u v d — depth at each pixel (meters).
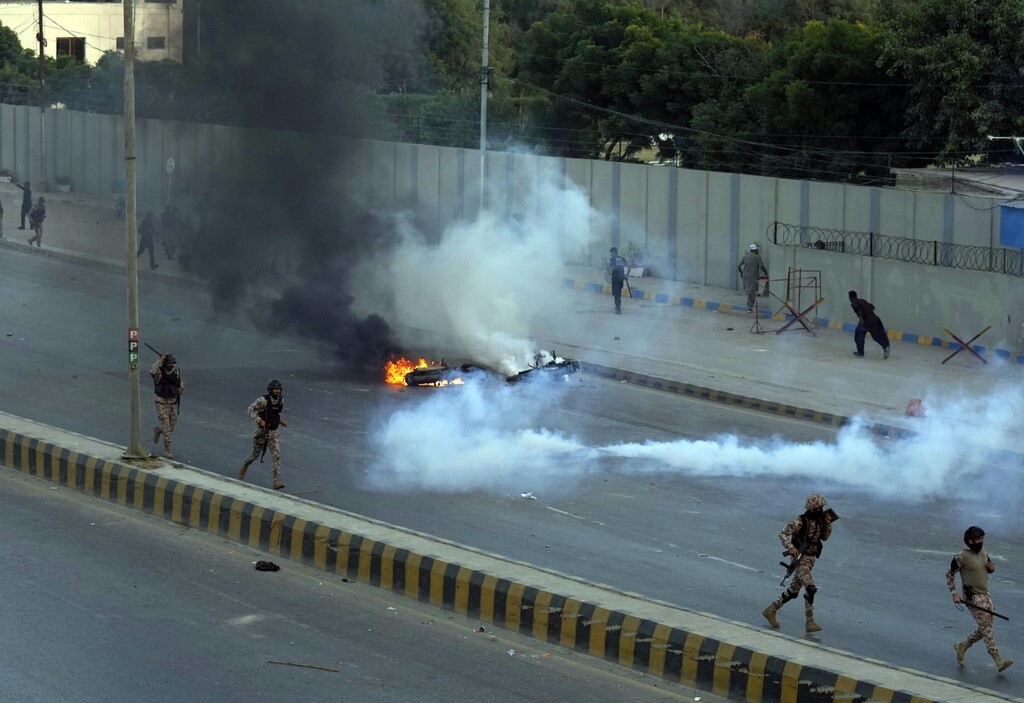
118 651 16.22
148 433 28.33
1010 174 46.28
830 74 54.44
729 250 50.38
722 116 59.28
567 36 69.12
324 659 16.28
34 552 20.27
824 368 37.56
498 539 21.58
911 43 51.78
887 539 22.58
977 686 15.78
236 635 17.03
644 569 20.22
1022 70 49.47
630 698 15.51
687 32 63.72
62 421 29.17
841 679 14.79
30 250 56.00
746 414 32.91
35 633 16.70
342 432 29.23
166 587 18.91
